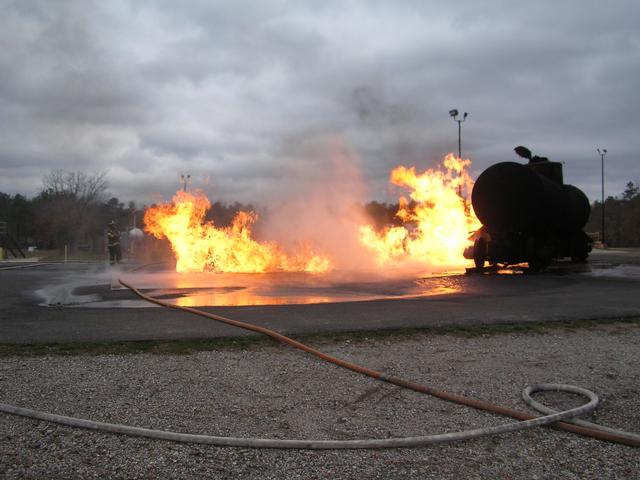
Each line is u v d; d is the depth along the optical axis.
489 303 9.55
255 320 7.73
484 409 4.45
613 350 6.38
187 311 8.61
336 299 10.44
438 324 7.54
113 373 5.32
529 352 6.27
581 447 3.75
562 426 4.07
